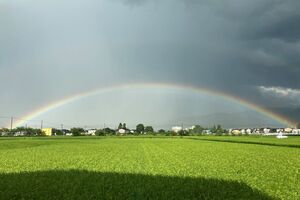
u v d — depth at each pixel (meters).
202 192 20.81
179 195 19.83
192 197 19.23
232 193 20.44
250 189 22.05
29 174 29.61
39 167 36.44
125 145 97.50
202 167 36.19
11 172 31.45
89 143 114.94
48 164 40.00
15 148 83.00
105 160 45.56
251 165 39.03
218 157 51.25
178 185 23.30
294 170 34.16
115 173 30.08
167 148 79.69
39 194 20.05
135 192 20.47
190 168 34.94
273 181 26.00
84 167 36.09
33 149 77.56
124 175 28.59
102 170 32.88
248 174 30.17
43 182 24.61
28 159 48.19
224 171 32.41
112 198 18.92
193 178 26.89
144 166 37.00
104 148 80.62
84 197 19.06
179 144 104.00
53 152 65.62
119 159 47.28
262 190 21.91
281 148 80.44
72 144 106.19
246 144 103.94
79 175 28.64
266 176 29.16
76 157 51.69
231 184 23.95
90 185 23.16
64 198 18.86
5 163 41.69
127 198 18.86
